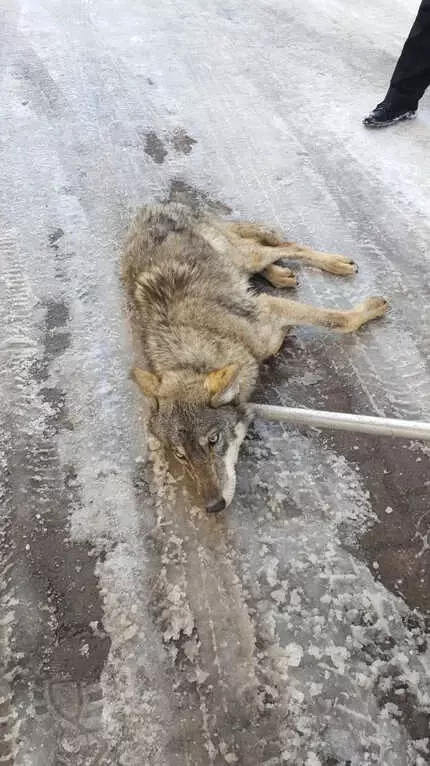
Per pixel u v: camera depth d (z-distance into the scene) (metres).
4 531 1.01
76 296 1.37
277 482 1.00
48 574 0.95
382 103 1.66
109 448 1.10
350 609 0.85
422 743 0.73
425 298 1.23
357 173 1.55
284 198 1.51
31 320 1.33
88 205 1.60
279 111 1.80
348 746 0.74
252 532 0.95
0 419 1.16
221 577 0.91
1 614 0.91
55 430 1.14
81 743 0.78
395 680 0.78
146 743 0.77
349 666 0.80
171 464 1.06
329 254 1.32
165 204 1.44
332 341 1.19
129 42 2.21
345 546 0.91
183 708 0.80
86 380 1.21
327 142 1.66
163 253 1.25
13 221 1.58
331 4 2.28
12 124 1.89
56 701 0.82
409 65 1.54
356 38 2.06
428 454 1.00
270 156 1.64
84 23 2.36
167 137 1.76
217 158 1.67
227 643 0.84
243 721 0.77
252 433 1.07
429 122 1.68
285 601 0.87
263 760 0.74
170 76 2.01
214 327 1.11
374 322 1.21
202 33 2.21
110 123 1.85
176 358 1.08
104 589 0.92
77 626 0.89
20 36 2.31
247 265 1.30
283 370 1.16
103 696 0.82
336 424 0.97
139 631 0.87
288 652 0.82
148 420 1.07
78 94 1.98
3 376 1.23
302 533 0.93
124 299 1.35
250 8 2.34
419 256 1.32
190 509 0.99
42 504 1.04
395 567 0.88
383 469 0.99
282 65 1.99
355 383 1.12
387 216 1.42
